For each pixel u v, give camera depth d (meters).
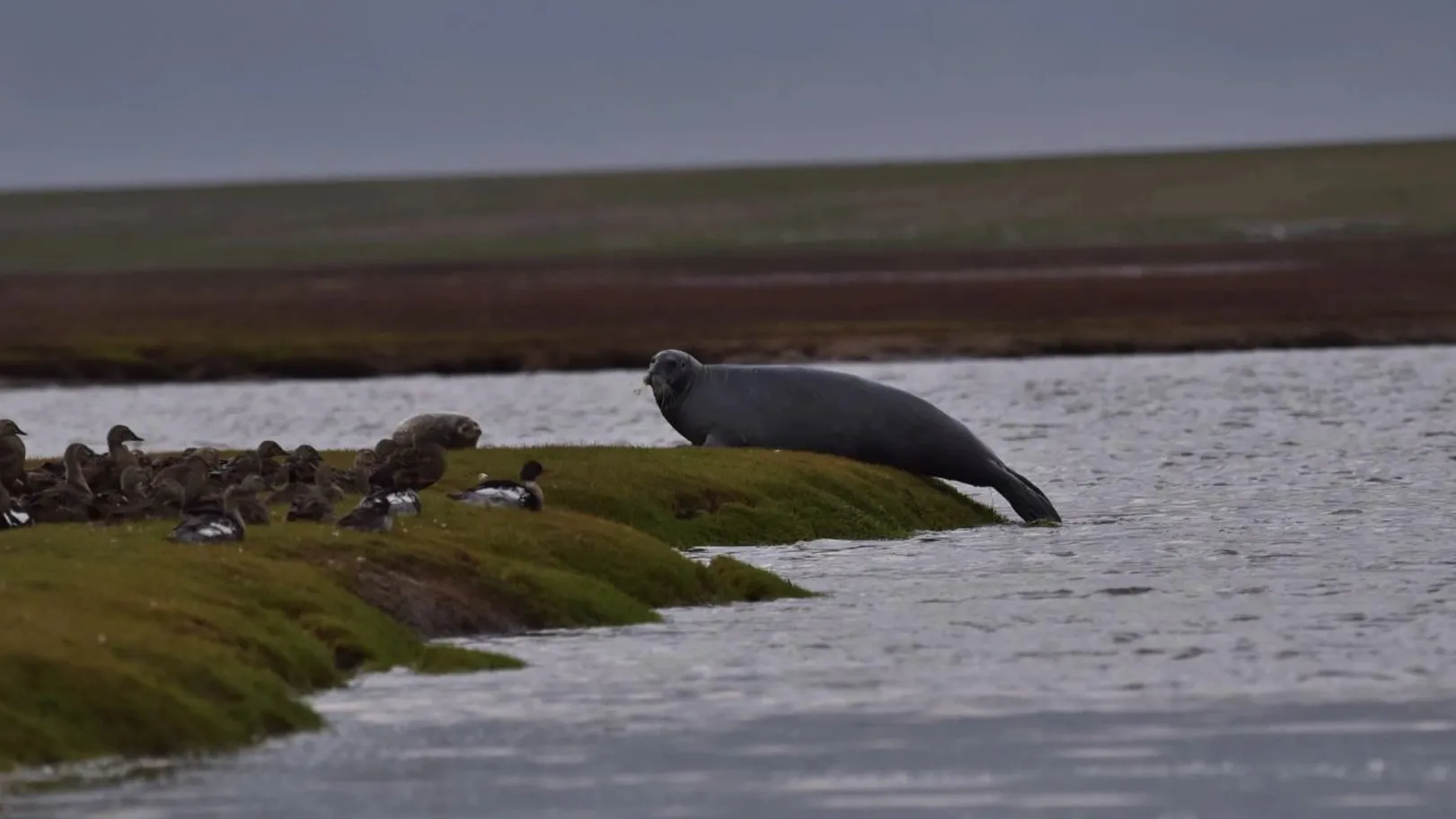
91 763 64.88
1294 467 158.00
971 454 129.88
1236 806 60.78
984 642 83.50
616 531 97.38
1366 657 79.44
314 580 82.00
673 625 88.25
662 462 119.12
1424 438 180.62
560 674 78.12
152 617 73.31
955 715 71.25
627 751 67.12
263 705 69.81
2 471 98.31
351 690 75.31
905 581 99.69
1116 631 85.38
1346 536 115.12
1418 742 67.06
